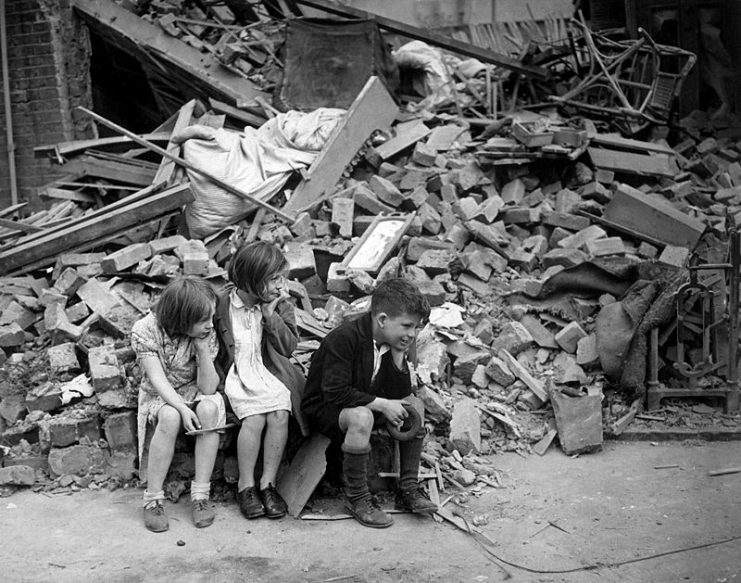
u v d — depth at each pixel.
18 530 3.84
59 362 4.74
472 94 8.41
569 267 5.56
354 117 6.98
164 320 3.97
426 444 4.47
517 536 3.74
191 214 6.12
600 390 4.98
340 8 8.42
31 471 4.30
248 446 3.98
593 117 7.85
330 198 6.55
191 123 7.47
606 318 5.16
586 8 9.88
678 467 4.46
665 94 7.63
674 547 3.60
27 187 8.68
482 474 4.37
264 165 6.50
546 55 8.46
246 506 3.96
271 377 4.16
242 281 4.12
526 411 4.93
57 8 8.59
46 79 8.55
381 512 3.90
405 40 12.26
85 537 3.76
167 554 3.60
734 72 8.16
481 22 13.35
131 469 4.33
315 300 5.65
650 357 5.05
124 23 8.70
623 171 6.80
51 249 5.71
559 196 6.57
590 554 3.56
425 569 3.45
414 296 3.89
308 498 4.01
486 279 5.76
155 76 9.19
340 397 3.92
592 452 4.67
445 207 6.41
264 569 3.46
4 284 5.55
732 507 3.97
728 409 5.03
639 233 6.10
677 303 5.02
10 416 4.64
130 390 4.39
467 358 5.05
